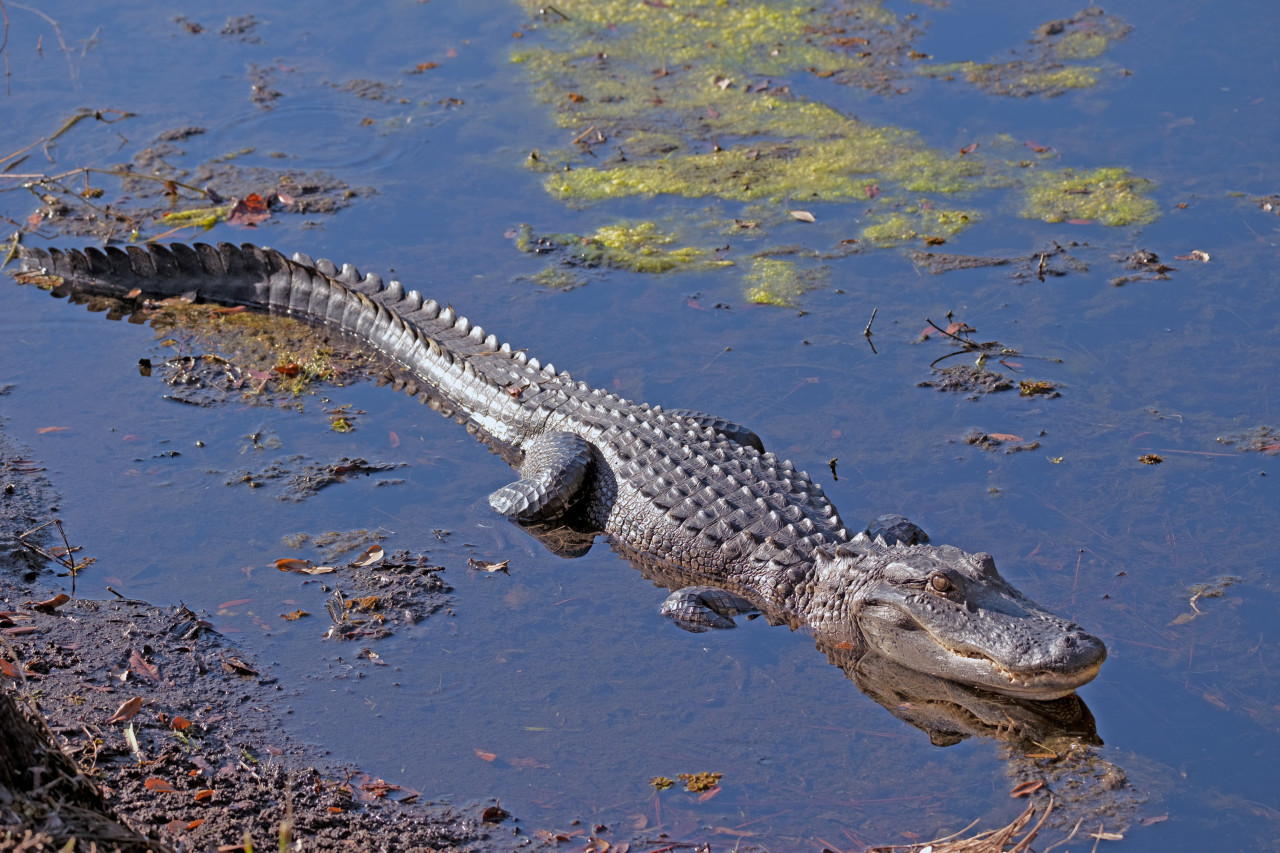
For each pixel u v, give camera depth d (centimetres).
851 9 1474
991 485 740
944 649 610
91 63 1342
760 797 525
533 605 665
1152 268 964
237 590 659
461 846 491
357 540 710
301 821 493
